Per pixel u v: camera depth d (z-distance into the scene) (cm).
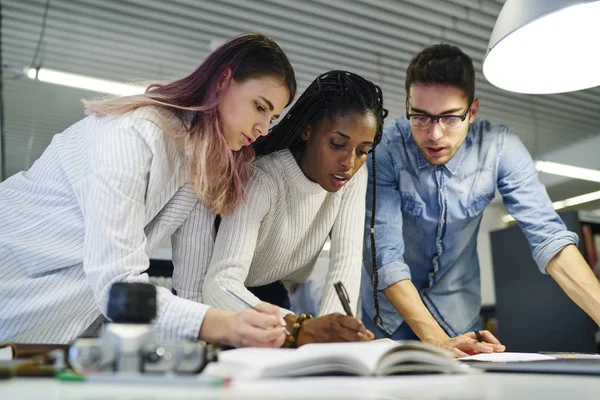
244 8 395
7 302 98
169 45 436
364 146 117
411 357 63
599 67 133
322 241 132
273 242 125
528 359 101
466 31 419
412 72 149
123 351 50
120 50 446
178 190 108
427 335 138
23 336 99
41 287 99
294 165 120
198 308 87
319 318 91
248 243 110
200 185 102
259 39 108
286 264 131
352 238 129
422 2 389
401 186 162
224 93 105
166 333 86
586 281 145
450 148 151
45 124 589
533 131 601
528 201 157
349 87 115
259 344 82
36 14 401
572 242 148
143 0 383
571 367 73
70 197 103
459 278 171
